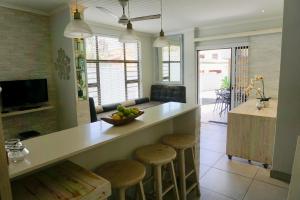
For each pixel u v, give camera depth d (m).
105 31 5.29
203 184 2.69
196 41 5.74
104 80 5.46
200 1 3.55
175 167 2.60
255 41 4.91
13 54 3.77
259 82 4.91
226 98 6.44
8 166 1.11
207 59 9.74
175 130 2.73
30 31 3.96
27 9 3.85
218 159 3.40
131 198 2.31
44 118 4.26
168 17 4.59
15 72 3.82
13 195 1.21
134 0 3.44
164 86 6.36
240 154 3.29
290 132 2.63
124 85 5.98
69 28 2.05
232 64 5.34
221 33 5.43
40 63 4.14
